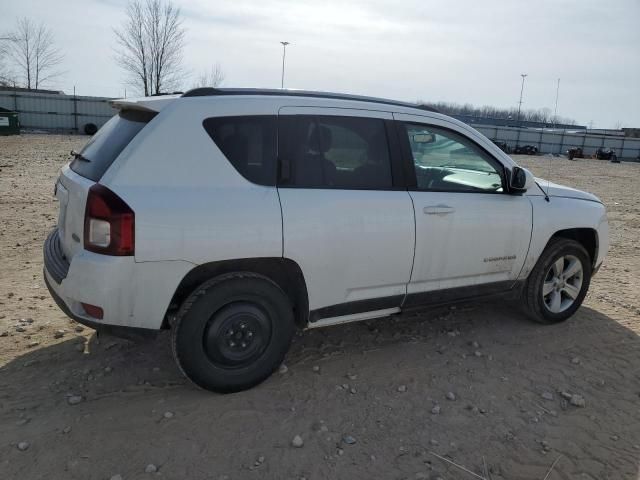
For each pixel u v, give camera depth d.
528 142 55.38
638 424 3.39
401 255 3.84
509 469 2.91
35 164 17.17
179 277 3.17
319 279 3.58
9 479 2.67
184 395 3.48
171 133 3.21
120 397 3.44
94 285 3.03
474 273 4.26
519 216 4.38
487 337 4.55
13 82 47.88
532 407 3.52
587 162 42.94
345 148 3.71
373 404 3.46
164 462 2.83
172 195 3.13
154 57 42.19
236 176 3.33
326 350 4.20
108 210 2.99
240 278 3.35
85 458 2.84
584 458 3.03
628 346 4.48
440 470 2.87
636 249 8.23
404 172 3.92
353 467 2.86
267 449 2.97
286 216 3.38
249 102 3.46
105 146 3.39
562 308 4.89
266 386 3.61
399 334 4.55
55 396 3.42
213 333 3.33
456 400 3.55
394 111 3.96
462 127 4.24
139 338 3.21
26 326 4.38
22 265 5.94
